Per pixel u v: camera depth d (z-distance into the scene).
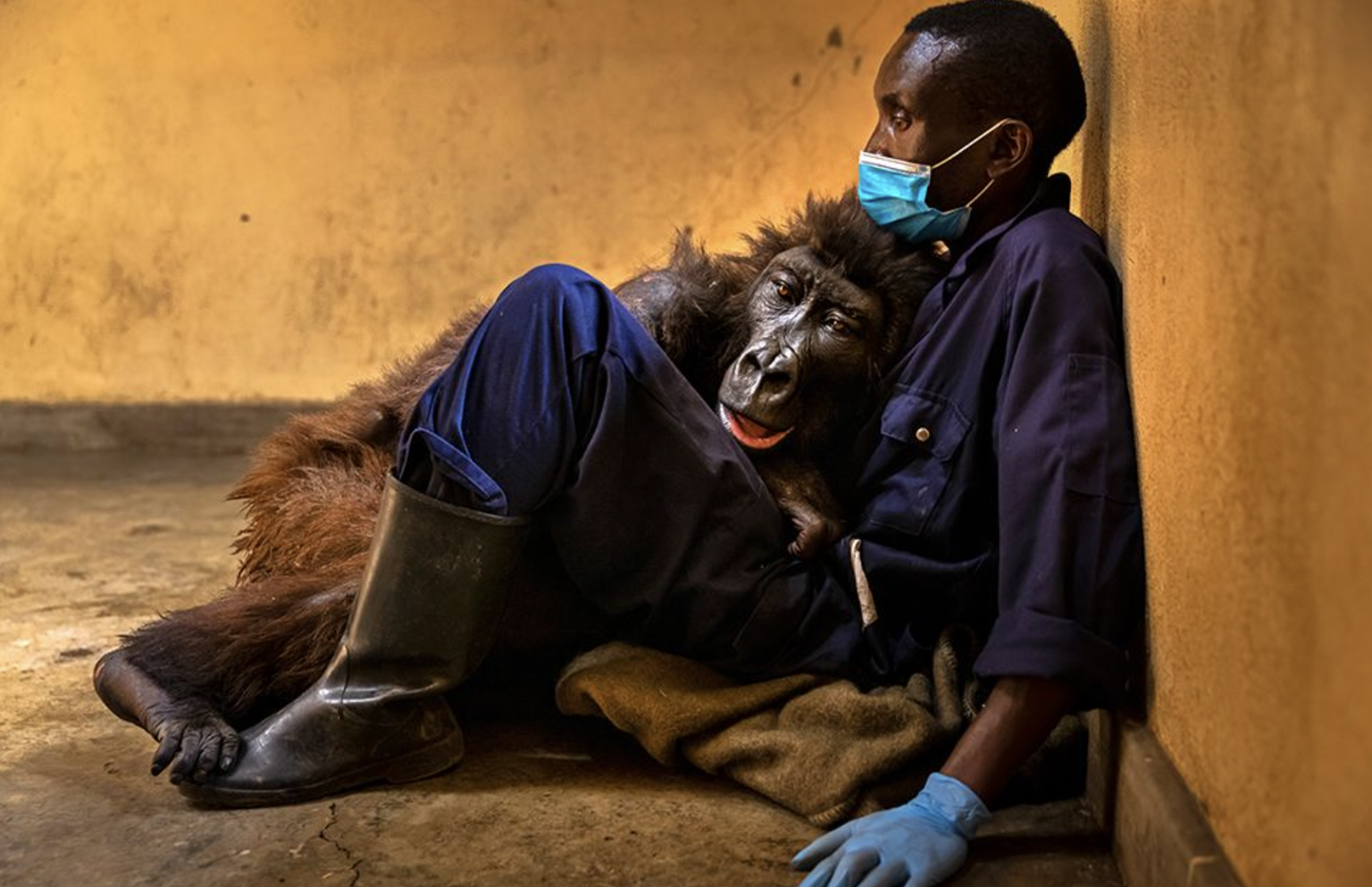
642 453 2.67
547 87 6.76
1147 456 2.42
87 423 6.97
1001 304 2.71
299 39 6.81
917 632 2.88
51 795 2.69
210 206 6.91
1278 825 1.72
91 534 5.05
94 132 6.93
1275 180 1.76
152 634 2.88
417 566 2.57
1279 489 1.73
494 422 2.58
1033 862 2.42
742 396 2.79
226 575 4.45
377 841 2.48
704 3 6.66
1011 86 2.80
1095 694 2.37
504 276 6.83
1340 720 1.54
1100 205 2.95
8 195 6.99
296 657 2.80
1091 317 2.59
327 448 3.43
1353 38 1.53
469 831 2.53
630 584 2.76
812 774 2.59
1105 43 2.92
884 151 2.88
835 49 6.61
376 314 6.88
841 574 2.87
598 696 2.77
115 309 6.98
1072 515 2.45
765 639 2.79
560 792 2.70
